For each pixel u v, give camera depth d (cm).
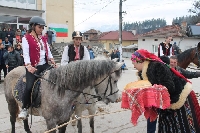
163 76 316
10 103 476
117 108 739
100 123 608
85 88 393
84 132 545
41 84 387
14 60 1080
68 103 377
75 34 502
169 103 307
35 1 2152
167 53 679
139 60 332
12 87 454
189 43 2842
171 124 343
